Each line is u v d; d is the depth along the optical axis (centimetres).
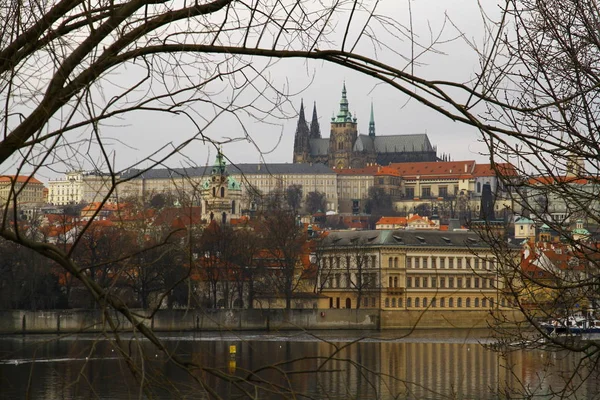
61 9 2834
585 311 4838
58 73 2730
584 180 4319
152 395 2602
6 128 2666
